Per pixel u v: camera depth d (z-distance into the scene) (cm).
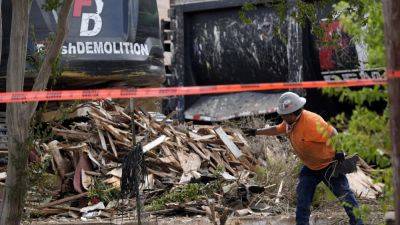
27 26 1677
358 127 1206
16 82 1664
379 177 1257
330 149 1888
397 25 1024
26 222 2006
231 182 2342
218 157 2492
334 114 3225
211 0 3522
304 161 1931
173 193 2242
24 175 1677
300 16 2000
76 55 2530
